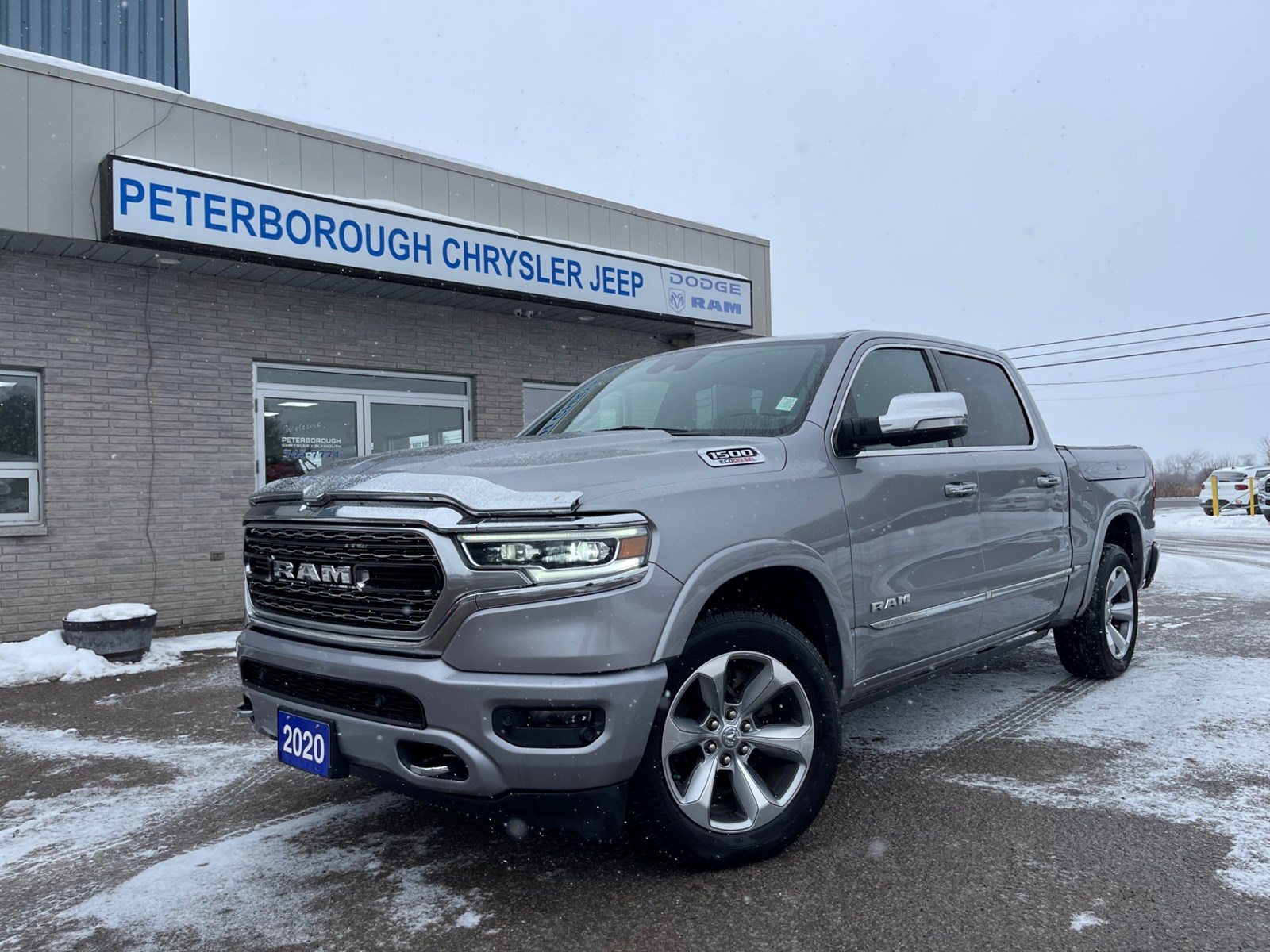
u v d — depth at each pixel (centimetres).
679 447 310
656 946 249
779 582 326
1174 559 1441
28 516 785
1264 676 560
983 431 451
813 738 308
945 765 400
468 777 261
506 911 273
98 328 812
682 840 280
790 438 337
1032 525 454
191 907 283
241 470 888
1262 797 353
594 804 263
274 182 888
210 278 874
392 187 968
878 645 351
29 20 1273
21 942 263
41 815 372
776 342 409
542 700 254
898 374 408
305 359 934
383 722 272
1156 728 450
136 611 693
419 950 251
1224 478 2947
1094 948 243
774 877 289
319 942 258
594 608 259
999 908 266
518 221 1070
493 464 283
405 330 1009
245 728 504
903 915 263
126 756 455
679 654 274
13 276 774
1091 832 321
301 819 360
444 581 260
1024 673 589
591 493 269
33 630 772
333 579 289
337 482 298
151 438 837
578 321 1148
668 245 1224
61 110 756
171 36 1400
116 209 736
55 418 787
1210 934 249
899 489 364
